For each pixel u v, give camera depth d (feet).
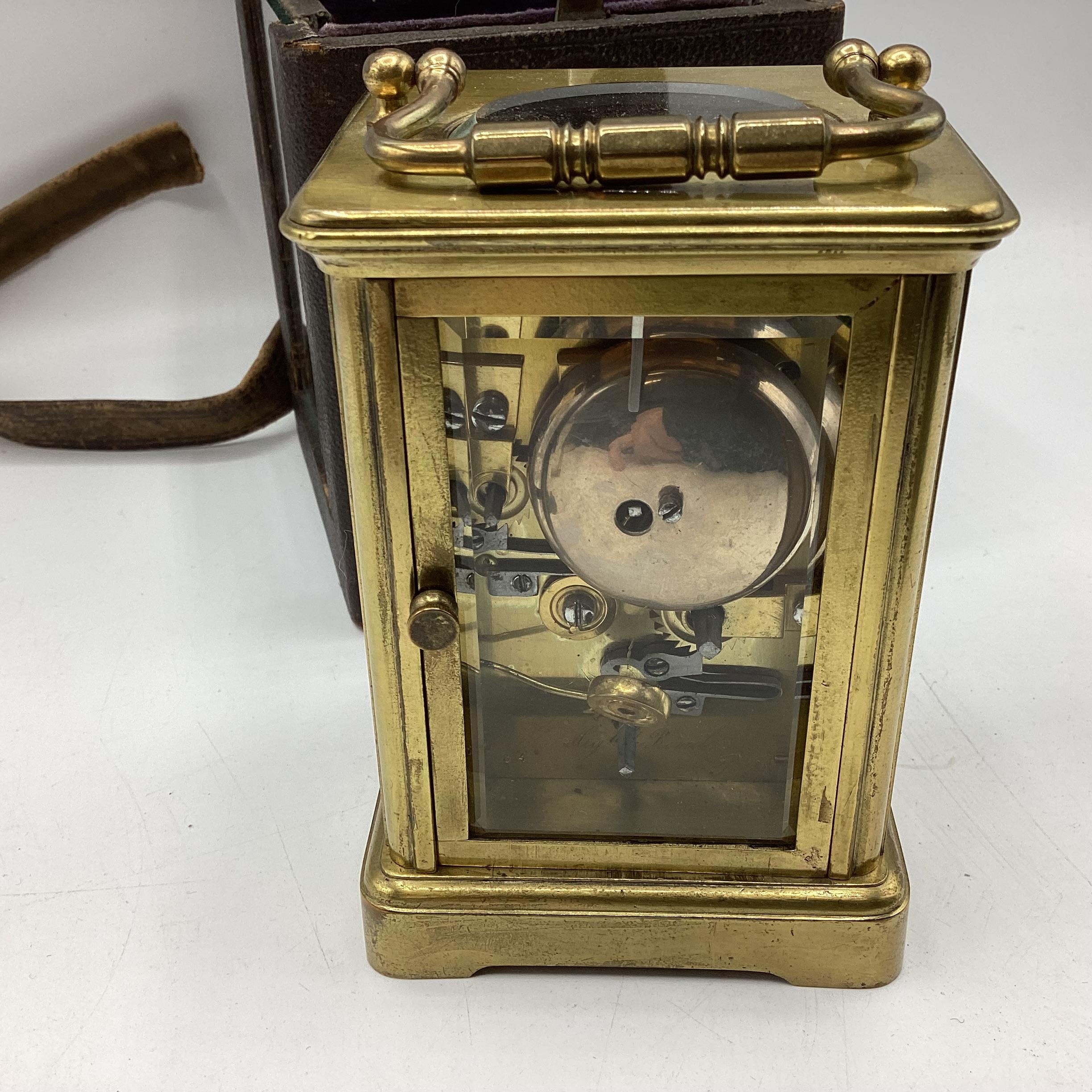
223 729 0.93
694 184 0.55
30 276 1.48
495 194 0.55
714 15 0.84
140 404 1.31
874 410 0.57
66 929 0.76
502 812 0.71
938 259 0.52
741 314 0.56
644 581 0.63
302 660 1.01
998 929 0.75
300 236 0.53
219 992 0.72
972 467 1.24
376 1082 0.67
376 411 0.58
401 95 0.63
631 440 0.59
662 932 0.70
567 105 0.63
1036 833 0.82
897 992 0.72
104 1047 0.69
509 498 0.62
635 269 0.54
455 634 0.62
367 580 0.63
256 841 0.83
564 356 0.58
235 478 1.29
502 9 0.95
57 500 1.24
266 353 1.29
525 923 0.70
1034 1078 0.66
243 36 1.10
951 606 1.05
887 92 0.58
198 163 1.36
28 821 0.85
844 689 0.64
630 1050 0.69
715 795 0.71
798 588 0.64
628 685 0.68
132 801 0.86
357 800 0.86
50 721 0.94
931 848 0.81
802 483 0.60
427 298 0.55
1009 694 0.95
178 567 1.14
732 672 0.67
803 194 0.53
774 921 0.69
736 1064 0.68
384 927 0.71
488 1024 0.70
